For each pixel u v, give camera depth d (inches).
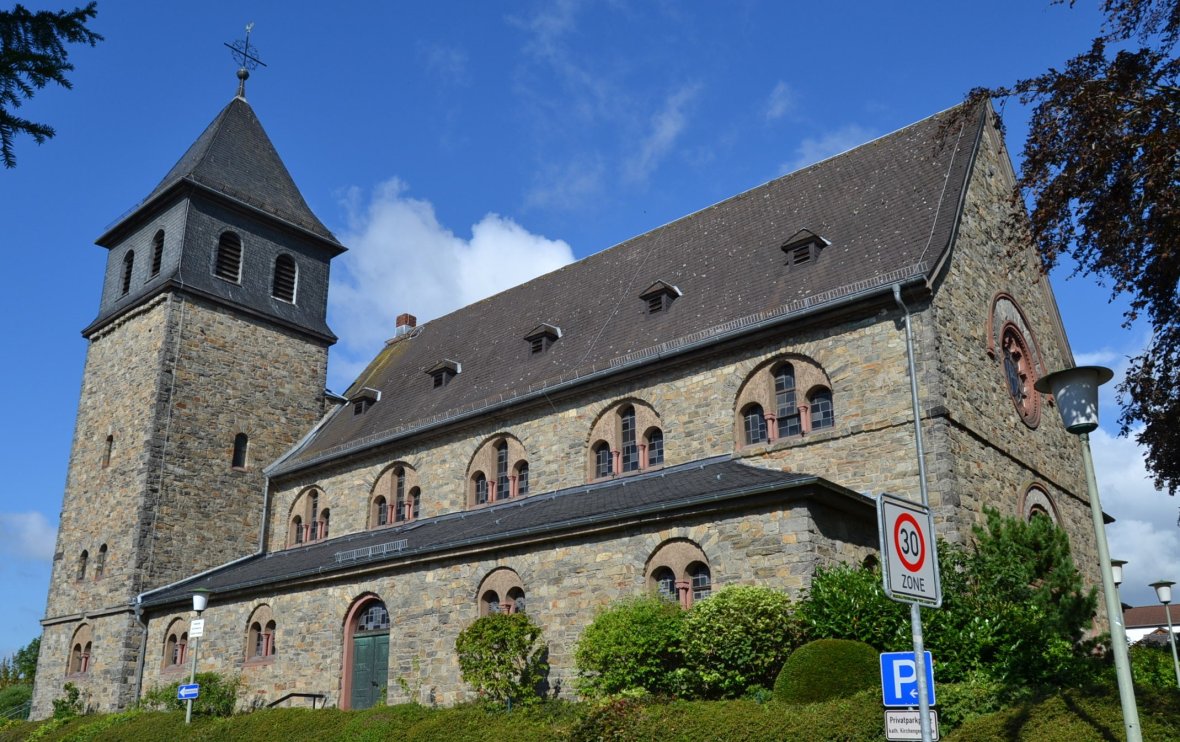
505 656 835.4
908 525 377.4
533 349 1268.5
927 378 845.2
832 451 888.3
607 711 653.9
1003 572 729.6
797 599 730.8
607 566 848.9
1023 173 671.8
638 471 1036.5
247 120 1744.6
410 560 1000.9
